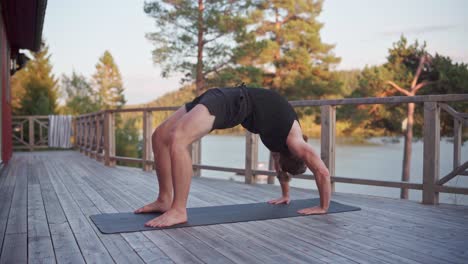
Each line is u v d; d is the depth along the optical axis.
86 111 20.27
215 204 3.23
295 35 20.03
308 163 2.84
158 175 2.82
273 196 3.63
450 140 13.35
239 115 2.64
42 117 11.66
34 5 5.93
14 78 19.92
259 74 16.59
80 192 3.83
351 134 16.55
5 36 6.95
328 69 20.58
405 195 11.44
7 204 3.22
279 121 2.77
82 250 2.01
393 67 15.92
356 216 2.80
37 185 4.32
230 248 2.05
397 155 19.12
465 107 12.96
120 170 5.93
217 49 15.92
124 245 2.09
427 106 3.34
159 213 2.81
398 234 2.35
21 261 1.86
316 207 2.91
